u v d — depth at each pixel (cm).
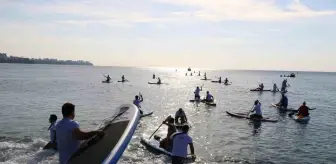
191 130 2005
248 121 2394
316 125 2317
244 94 4938
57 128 639
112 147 803
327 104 3847
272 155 1498
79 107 2973
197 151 1510
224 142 1714
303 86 8088
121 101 3534
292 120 2511
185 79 10312
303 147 1669
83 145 786
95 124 2134
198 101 3634
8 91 4428
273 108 3247
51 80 7444
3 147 1426
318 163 1397
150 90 5238
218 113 2773
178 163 1025
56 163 1180
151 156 1373
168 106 3197
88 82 7019
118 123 1064
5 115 2420
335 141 1822
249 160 1404
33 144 1491
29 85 5641
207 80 9706
